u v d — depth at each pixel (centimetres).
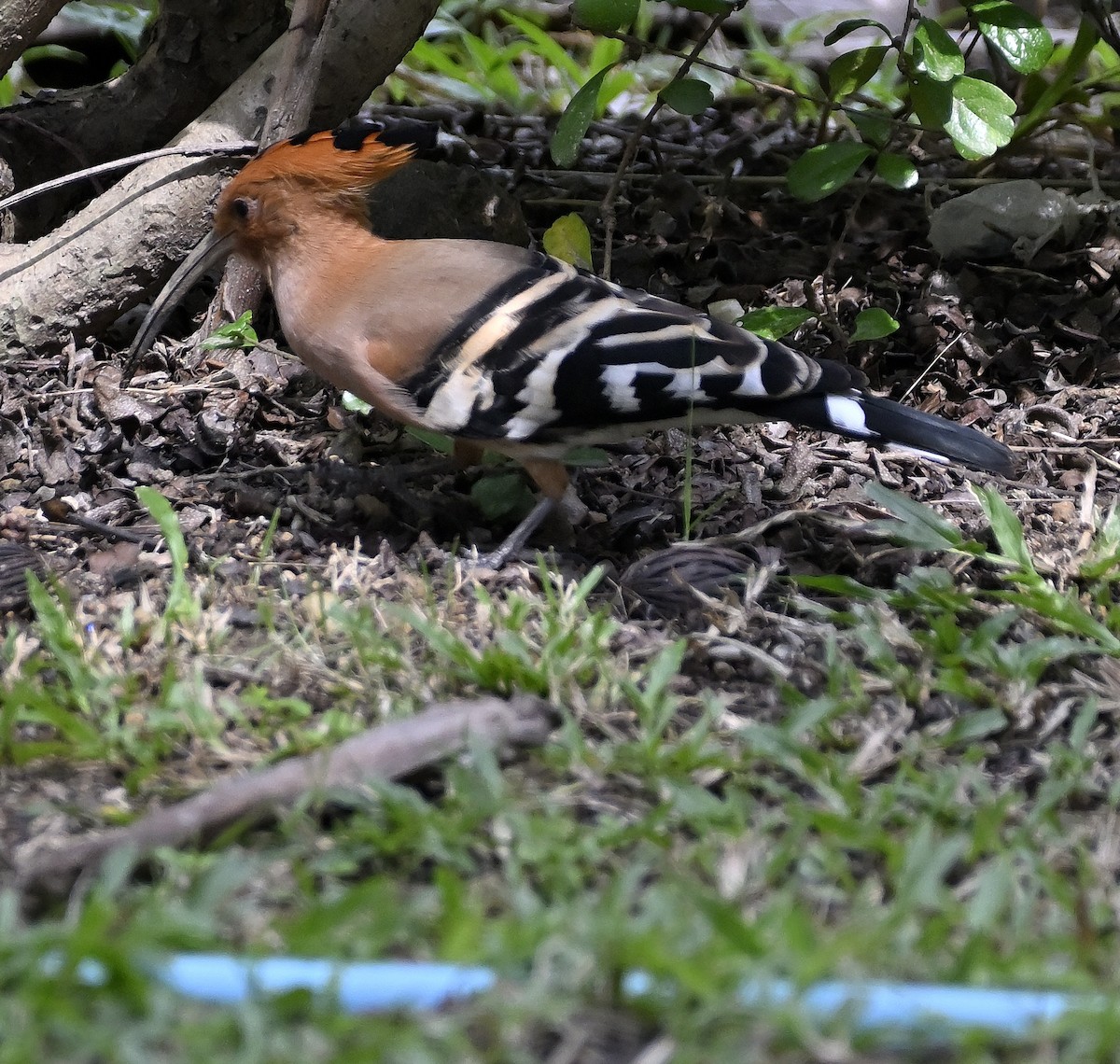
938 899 513
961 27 1625
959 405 1090
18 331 1078
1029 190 1230
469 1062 437
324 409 1062
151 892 523
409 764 601
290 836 561
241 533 891
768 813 596
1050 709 699
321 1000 450
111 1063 436
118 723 657
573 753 619
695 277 1230
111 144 1207
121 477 975
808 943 466
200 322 1152
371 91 1164
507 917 504
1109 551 847
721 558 824
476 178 1185
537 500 934
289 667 705
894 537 873
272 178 894
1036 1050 446
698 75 1712
